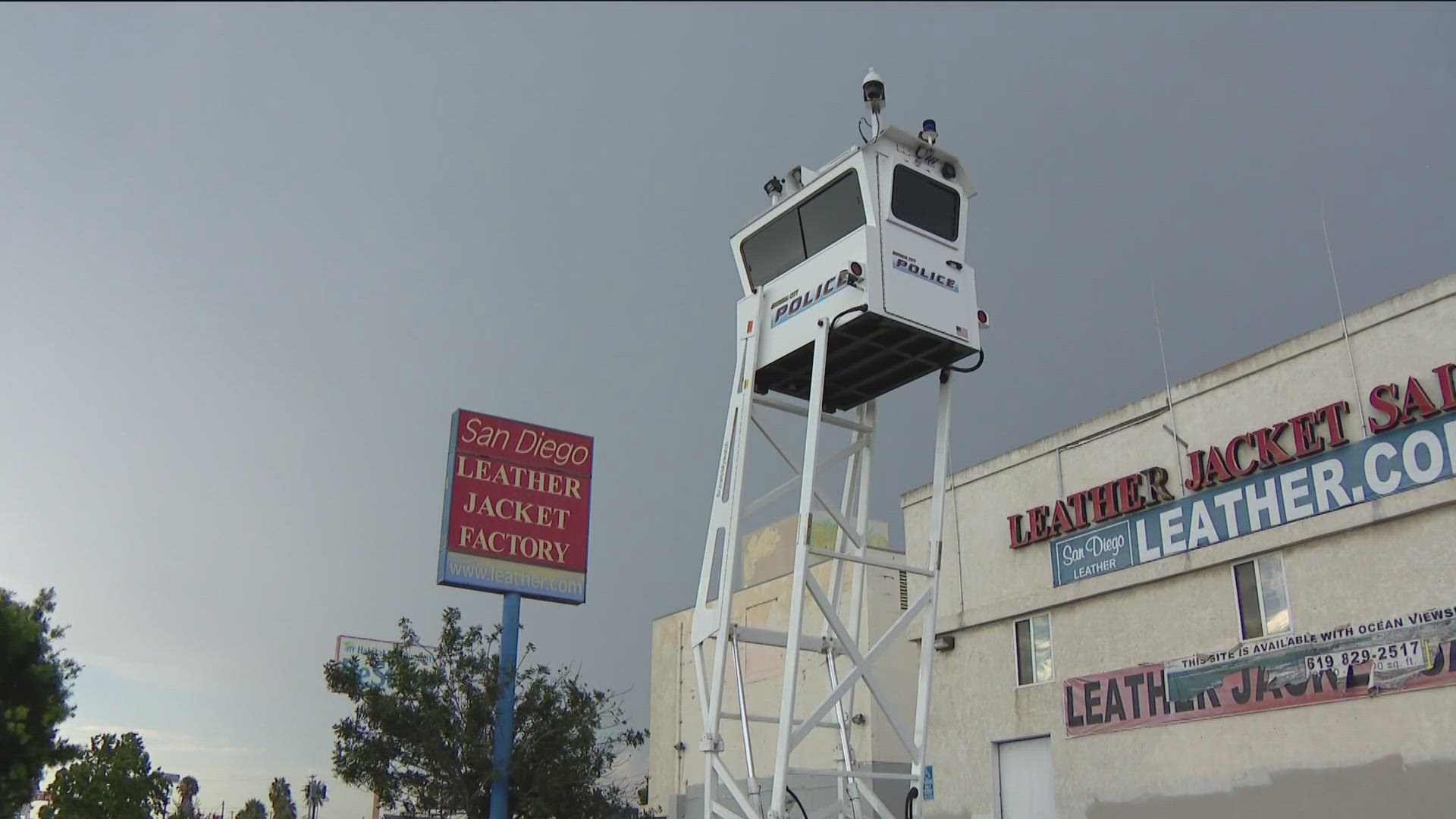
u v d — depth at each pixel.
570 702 34.25
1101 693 27.62
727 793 43.50
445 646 34.16
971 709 30.83
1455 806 20.80
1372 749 22.25
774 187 23.12
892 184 21.17
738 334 22.73
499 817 31.88
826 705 20.03
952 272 21.70
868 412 23.86
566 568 36.53
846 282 20.58
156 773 34.00
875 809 21.50
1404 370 22.94
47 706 26.84
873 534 45.75
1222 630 25.39
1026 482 30.56
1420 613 21.98
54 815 31.05
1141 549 27.34
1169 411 27.39
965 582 31.59
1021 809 29.23
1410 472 22.48
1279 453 24.66
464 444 35.97
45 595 28.31
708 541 22.25
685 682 47.53
